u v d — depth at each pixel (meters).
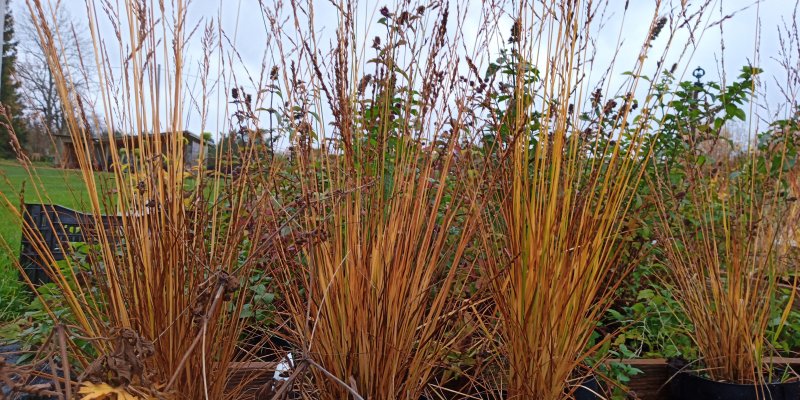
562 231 1.72
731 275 2.34
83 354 1.63
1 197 1.72
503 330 1.89
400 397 1.68
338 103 1.72
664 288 3.06
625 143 2.75
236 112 1.91
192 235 1.67
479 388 2.14
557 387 1.74
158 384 1.33
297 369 1.28
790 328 2.91
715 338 2.37
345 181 1.69
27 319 2.46
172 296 1.58
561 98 1.78
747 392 2.17
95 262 1.67
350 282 1.62
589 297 1.77
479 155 2.24
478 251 2.01
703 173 2.88
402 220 1.63
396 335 1.62
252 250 1.78
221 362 1.72
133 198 1.61
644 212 2.77
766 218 2.63
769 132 2.94
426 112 1.76
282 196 2.17
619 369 2.29
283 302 2.15
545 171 1.84
